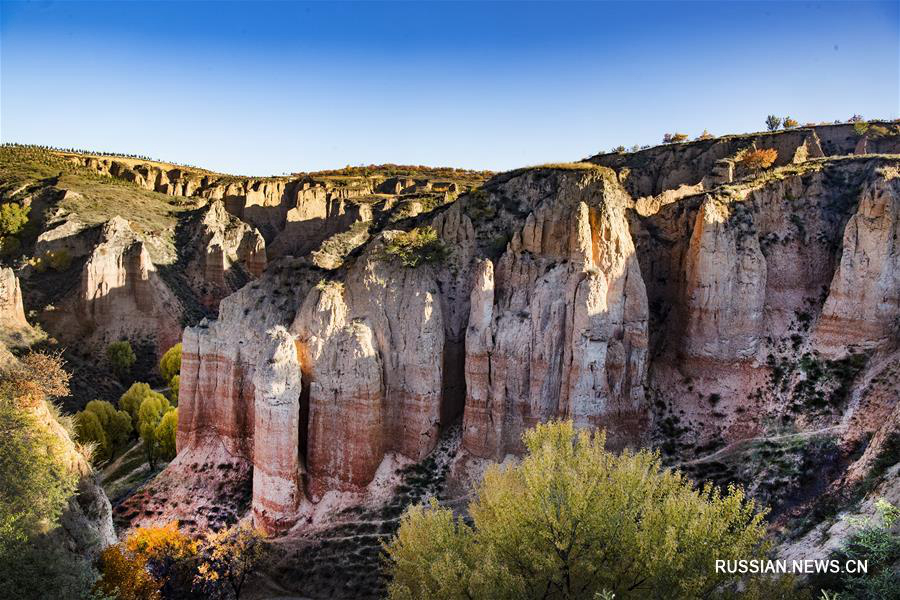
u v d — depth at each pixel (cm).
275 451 4466
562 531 2688
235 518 4747
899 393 4000
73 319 10650
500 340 4444
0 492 3041
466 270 4969
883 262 4322
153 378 10306
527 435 3628
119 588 3512
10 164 17138
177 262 13262
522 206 5119
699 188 5475
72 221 12781
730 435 4388
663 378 4766
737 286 4584
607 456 3344
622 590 2634
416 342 4656
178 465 5191
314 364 4628
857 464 3525
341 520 4416
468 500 4309
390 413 4700
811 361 4472
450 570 2656
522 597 2567
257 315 5194
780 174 5141
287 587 4162
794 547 3175
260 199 16862
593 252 4494
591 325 4269
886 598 2206
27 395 3762
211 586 4059
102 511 3994
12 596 2695
